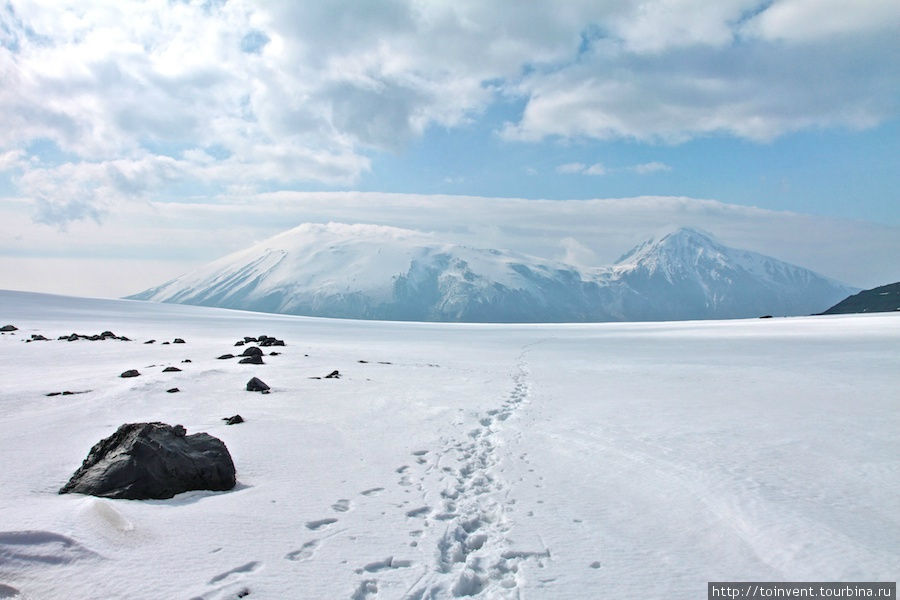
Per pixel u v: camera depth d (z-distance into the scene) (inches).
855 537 292.2
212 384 790.5
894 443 476.4
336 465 414.0
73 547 232.1
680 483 381.1
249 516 299.4
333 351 1430.9
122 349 1293.1
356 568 245.3
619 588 241.0
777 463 423.2
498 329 3452.3
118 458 328.2
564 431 541.0
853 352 1306.6
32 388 701.9
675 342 1907.0
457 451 464.8
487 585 245.3
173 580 220.7
